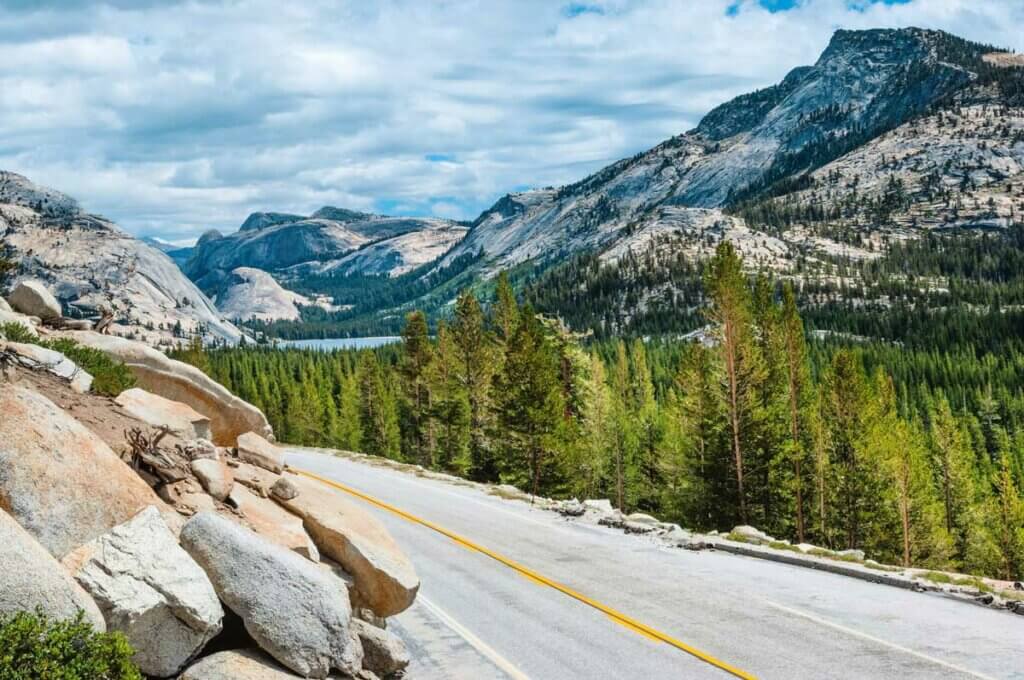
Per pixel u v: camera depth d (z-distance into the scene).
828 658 11.00
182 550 8.50
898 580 15.21
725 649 11.62
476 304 67.81
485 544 19.89
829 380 52.00
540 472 53.94
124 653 6.91
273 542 10.00
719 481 44.72
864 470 49.12
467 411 68.62
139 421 12.76
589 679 10.75
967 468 69.69
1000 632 11.95
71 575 7.56
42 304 21.42
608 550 19.09
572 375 69.94
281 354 186.12
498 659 11.63
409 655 11.84
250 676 8.02
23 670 6.20
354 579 11.22
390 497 27.97
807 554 18.23
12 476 7.93
